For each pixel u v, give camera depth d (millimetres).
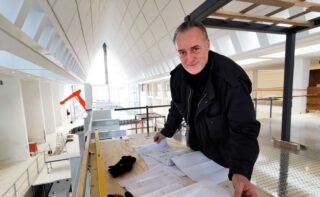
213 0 965
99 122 3447
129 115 11328
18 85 5480
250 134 656
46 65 2689
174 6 3617
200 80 811
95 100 15953
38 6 1438
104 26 7531
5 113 5324
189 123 973
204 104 795
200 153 957
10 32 1134
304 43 2018
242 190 543
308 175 1141
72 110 12719
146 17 4879
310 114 3766
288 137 1759
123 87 16953
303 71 4145
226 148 825
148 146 1103
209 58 780
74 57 3867
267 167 1251
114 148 1101
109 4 6020
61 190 4676
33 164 5484
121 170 773
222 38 3383
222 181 697
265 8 1604
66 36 2564
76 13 2553
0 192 4043
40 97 7297
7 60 3238
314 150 1566
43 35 1858
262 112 5695
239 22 1472
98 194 583
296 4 1051
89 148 1086
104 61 14688
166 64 5977
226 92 711
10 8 1152
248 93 706
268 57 3062
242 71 721
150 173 776
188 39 649
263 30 1572
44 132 7418
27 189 4301
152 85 11773
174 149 1059
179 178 729
